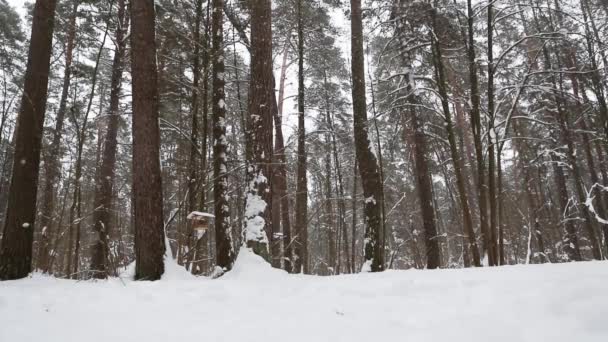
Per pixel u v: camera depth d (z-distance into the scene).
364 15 11.34
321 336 2.72
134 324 3.16
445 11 10.88
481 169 10.24
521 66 11.19
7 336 2.89
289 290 4.33
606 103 14.26
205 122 10.01
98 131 17.22
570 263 4.43
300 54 15.42
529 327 2.45
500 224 10.13
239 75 14.33
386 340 2.55
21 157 7.38
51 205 12.79
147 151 6.62
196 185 9.78
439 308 3.09
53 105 14.77
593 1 14.32
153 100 6.84
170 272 6.43
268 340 2.69
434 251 12.40
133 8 7.07
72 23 12.34
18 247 7.03
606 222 11.30
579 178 16.30
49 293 4.43
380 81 11.92
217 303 3.86
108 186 12.34
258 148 7.57
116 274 6.70
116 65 12.91
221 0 9.68
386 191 20.27
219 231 7.82
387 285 3.97
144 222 6.42
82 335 2.89
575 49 13.06
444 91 10.76
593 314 2.40
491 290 3.29
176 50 12.20
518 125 17.59
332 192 24.23
